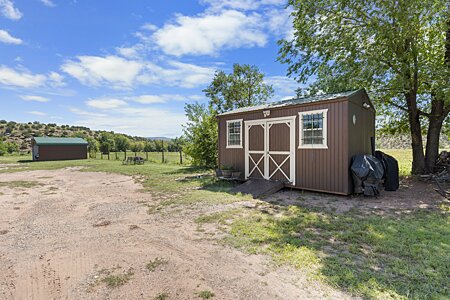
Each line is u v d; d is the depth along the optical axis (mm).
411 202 5773
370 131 8055
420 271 2584
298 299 2172
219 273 2674
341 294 2225
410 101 9320
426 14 7859
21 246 3564
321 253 3090
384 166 7070
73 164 18875
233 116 9250
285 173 7535
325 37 9016
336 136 6383
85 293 2344
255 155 8438
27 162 22297
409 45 8305
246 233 3846
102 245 3555
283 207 5445
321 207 5422
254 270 2715
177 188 7949
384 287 2303
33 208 5812
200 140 14281
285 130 7523
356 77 9078
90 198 6855
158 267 2844
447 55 8672
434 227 3975
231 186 8195
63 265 2945
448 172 8406
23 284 2537
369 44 8648
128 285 2469
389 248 3178
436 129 9117
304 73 10203
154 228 4270
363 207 5367
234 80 22000
